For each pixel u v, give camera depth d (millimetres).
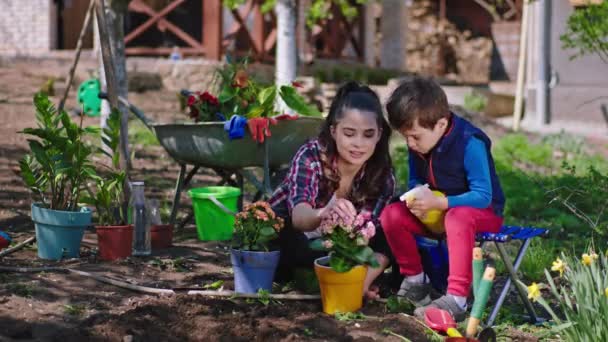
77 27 16188
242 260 3770
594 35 8961
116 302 3635
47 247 4391
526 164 10797
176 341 3123
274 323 3391
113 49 6836
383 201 3930
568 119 15047
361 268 3570
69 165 4402
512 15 23203
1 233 4527
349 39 18703
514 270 3506
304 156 3801
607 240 5645
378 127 3652
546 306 3037
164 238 4871
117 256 4453
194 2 15836
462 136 3533
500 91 18859
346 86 3760
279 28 9844
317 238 3953
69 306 3521
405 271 3736
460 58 24922
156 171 8141
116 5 6852
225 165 5098
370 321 3498
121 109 6848
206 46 14359
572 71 14984
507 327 3500
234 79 5367
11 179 7027
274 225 3807
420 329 3414
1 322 3244
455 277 3457
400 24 19359
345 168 3812
